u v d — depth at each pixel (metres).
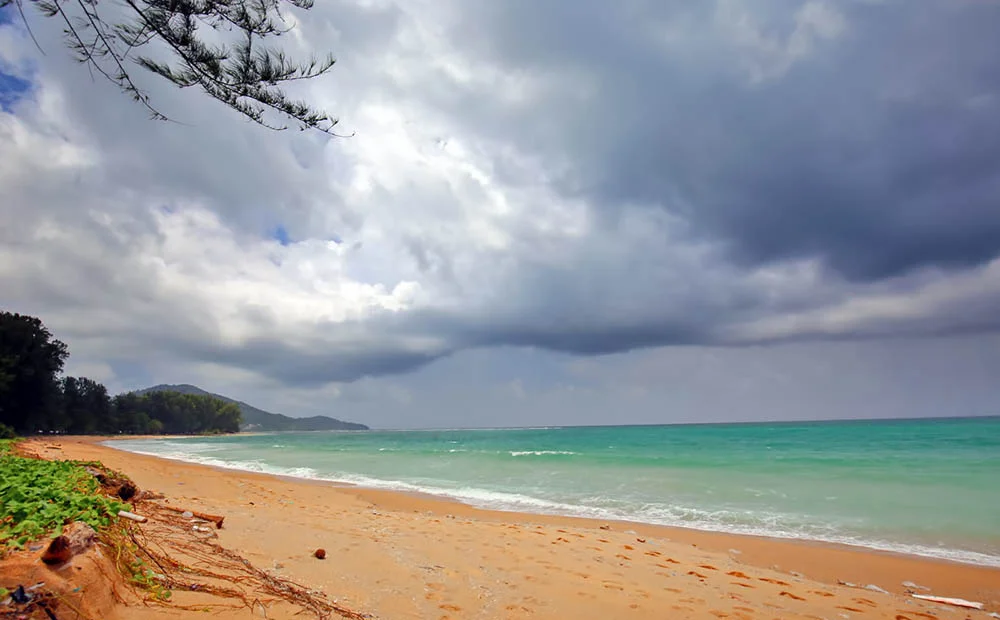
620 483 15.53
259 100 5.33
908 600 6.25
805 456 23.17
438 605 4.49
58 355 62.94
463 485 15.70
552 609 4.77
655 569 6.72
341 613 3.86
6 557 2.70
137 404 105.56
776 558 8.01
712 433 63.06
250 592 3.79
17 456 7.05
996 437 36.97
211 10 4.89
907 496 12.52
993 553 8.13
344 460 25.80
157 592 3.29
